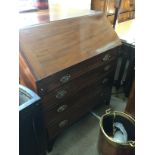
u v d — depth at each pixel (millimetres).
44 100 1107
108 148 1289
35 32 1104
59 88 1171
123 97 2072
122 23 2234
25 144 861
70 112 1411
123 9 2223
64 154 1429
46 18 1277
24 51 1015
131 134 1424
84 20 1410
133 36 1854
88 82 1415
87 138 1571
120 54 1894
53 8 1641
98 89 1609
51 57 1100
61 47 1173
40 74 1017
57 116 1300
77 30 1323
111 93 1985
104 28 1514
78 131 1634
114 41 1514
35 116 837
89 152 1452
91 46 1329
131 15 2426
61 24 1257
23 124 792
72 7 1772
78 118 1556
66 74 1156
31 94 847
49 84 1081
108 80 1681
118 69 2027
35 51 1056
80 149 1474
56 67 1089
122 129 1424
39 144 965
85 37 1334
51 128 1307
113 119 1474
